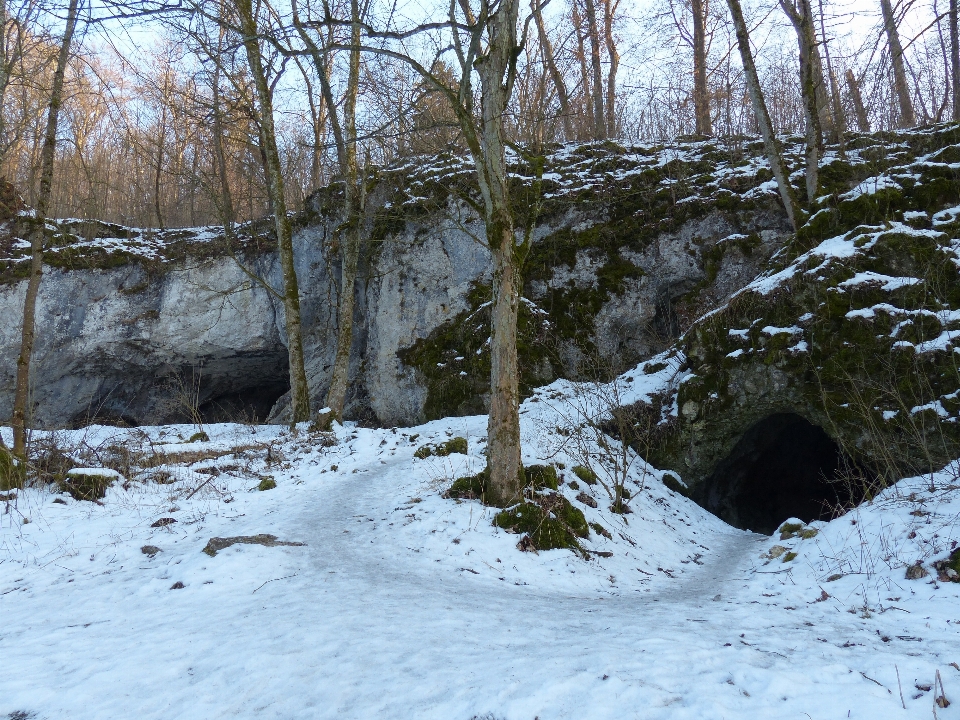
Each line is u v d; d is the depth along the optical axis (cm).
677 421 1176
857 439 930
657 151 1898
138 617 516
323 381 1916
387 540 750
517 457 824
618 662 365
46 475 967
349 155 1572
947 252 987
